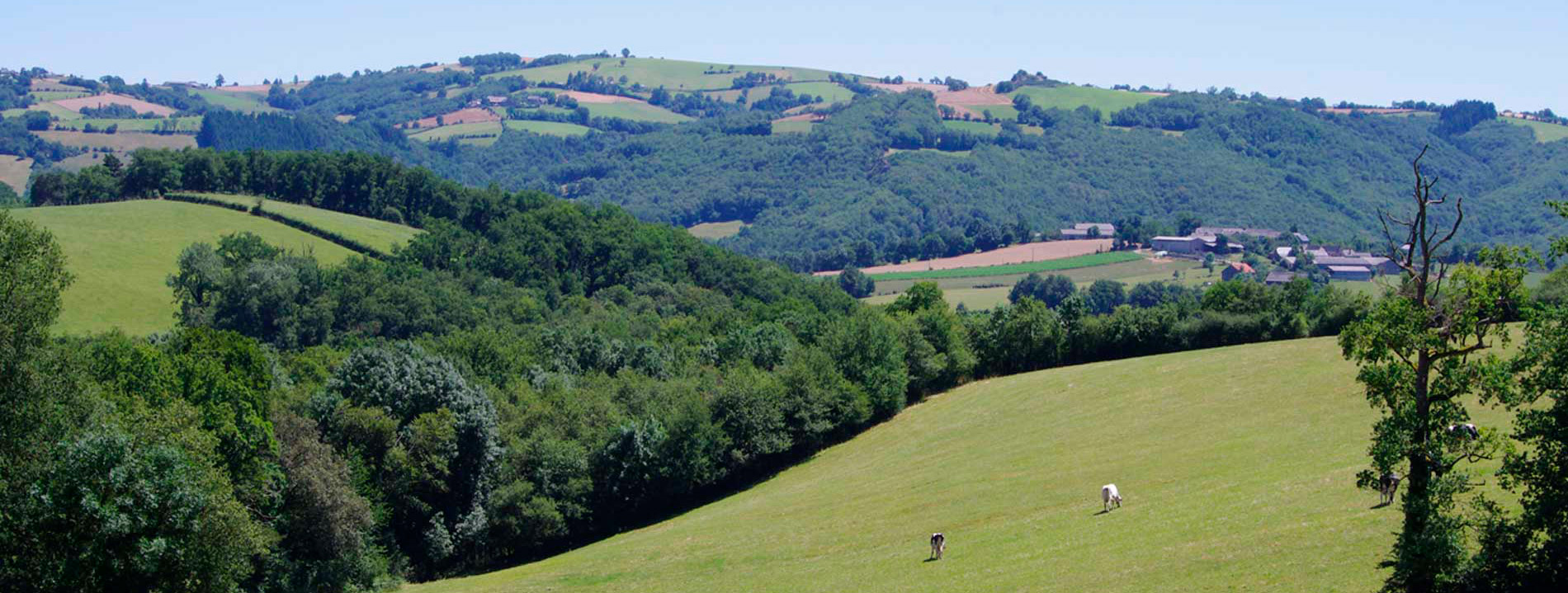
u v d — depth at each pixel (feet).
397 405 267.18
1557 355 103.71
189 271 460.96
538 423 291.99
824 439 330.75
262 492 198.29
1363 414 223.92
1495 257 106.83
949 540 181.88
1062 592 136.05
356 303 461.37
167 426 165.89
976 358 391.04
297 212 628.69
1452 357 108.27
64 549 151.02
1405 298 109.09
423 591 217.97
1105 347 398.01
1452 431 108.37
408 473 251.60
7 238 157.69
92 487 148.97
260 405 221.25
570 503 273.75
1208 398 274.16
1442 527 107.04
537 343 400.88
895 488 242.99
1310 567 125.59
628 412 313.73
